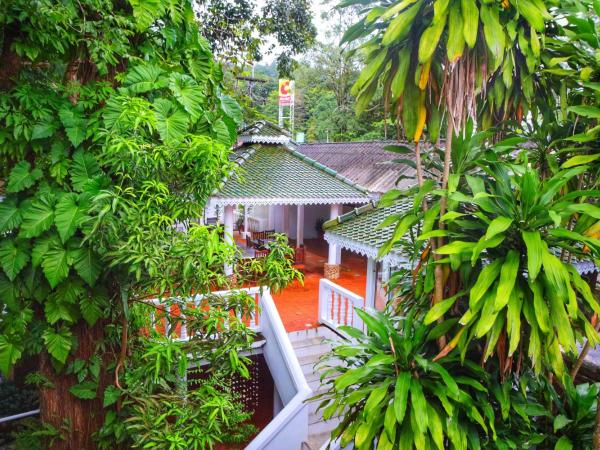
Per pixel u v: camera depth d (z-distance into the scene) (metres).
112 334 3.79
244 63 12.58
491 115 3.26
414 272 2.97
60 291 3.35
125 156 2.99
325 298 8.78
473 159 2.76
